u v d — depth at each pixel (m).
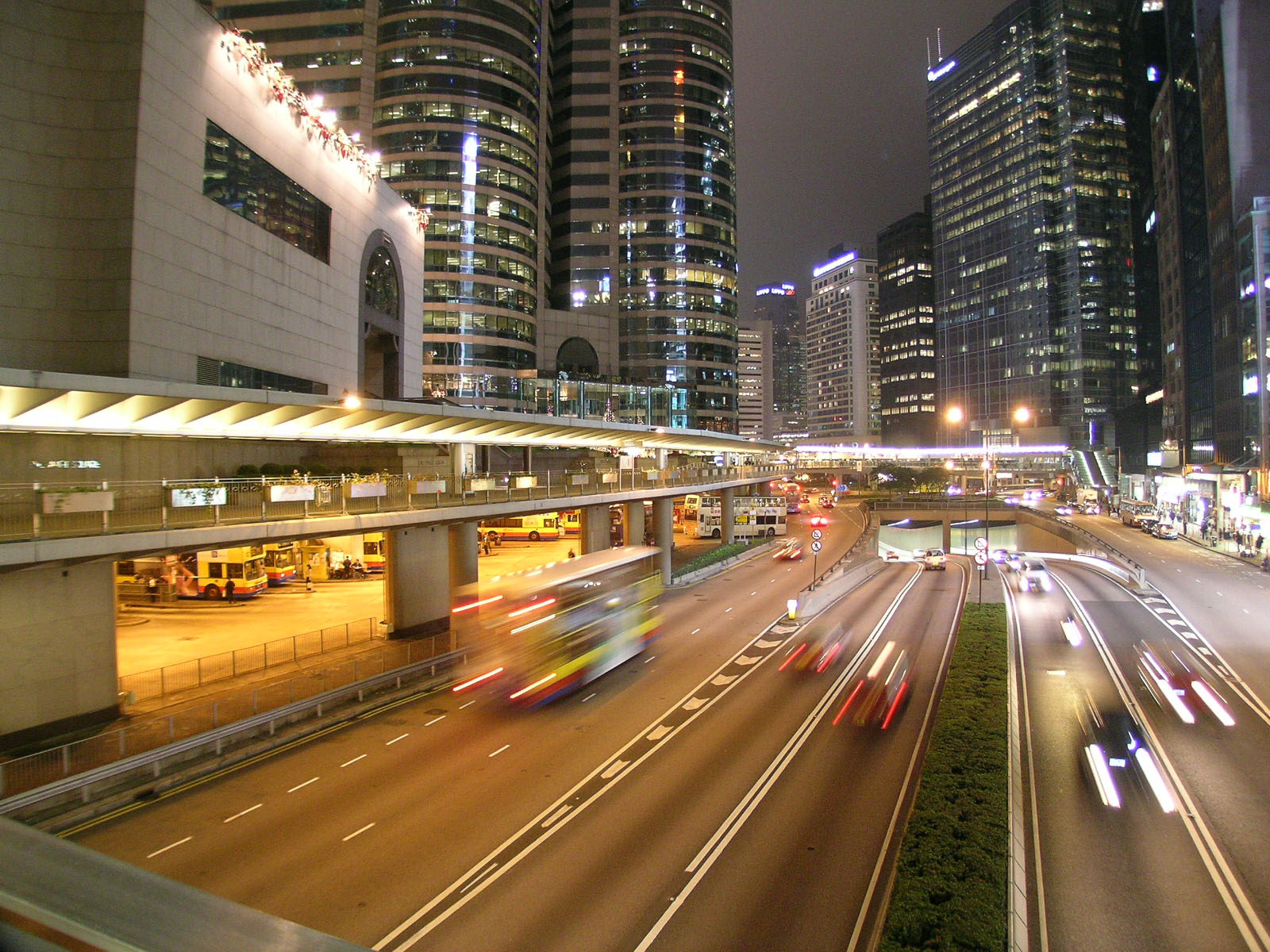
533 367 104.38
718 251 124.50
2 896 2.77
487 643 30.39
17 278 26.77
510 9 102.81
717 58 127.50
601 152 121.19
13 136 26.81
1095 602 50.88
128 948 2.38
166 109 29.97
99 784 19.72
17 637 22.55
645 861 17.02
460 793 20.69
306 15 98.69
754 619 44.62
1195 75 96.62
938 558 70.31
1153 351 178.25
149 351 28.97
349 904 15.29
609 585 34.09
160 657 33.09
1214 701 28.25
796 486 153.88
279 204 38.72
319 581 55.22
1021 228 189.12
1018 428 183.88
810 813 19.33
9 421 19.94
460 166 97.38
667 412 113.94
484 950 13.80
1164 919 14.77
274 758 23.17
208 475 32.50
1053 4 182.75
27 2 27.34
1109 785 20.88
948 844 16.25
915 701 28.58
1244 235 79.94
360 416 28.36
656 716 27.12
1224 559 71.31
